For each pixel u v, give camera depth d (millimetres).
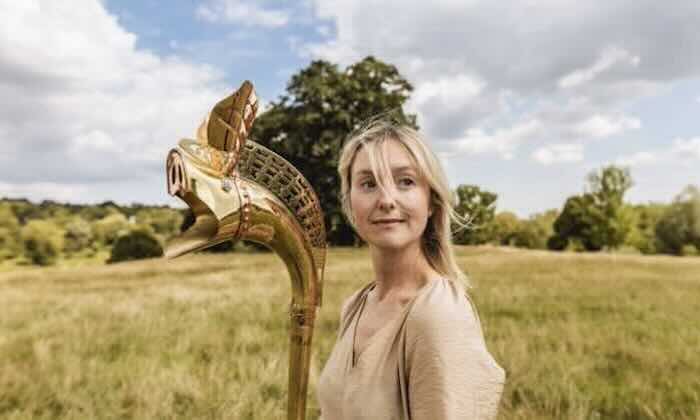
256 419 3922
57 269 17672
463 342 1254
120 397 4367
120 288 12305
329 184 29672
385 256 1533
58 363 5285
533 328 6633
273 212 1290
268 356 5426
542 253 24203
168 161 1146
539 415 3861
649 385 4355
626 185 42219
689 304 8914
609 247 42531
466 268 15883
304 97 31719
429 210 1575
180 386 4488
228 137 1187
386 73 32594
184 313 8406
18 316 8312
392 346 1354
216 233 1181
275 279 13469
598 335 6266
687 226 43438
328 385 1529
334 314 7879
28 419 4000
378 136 1482
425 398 1239
